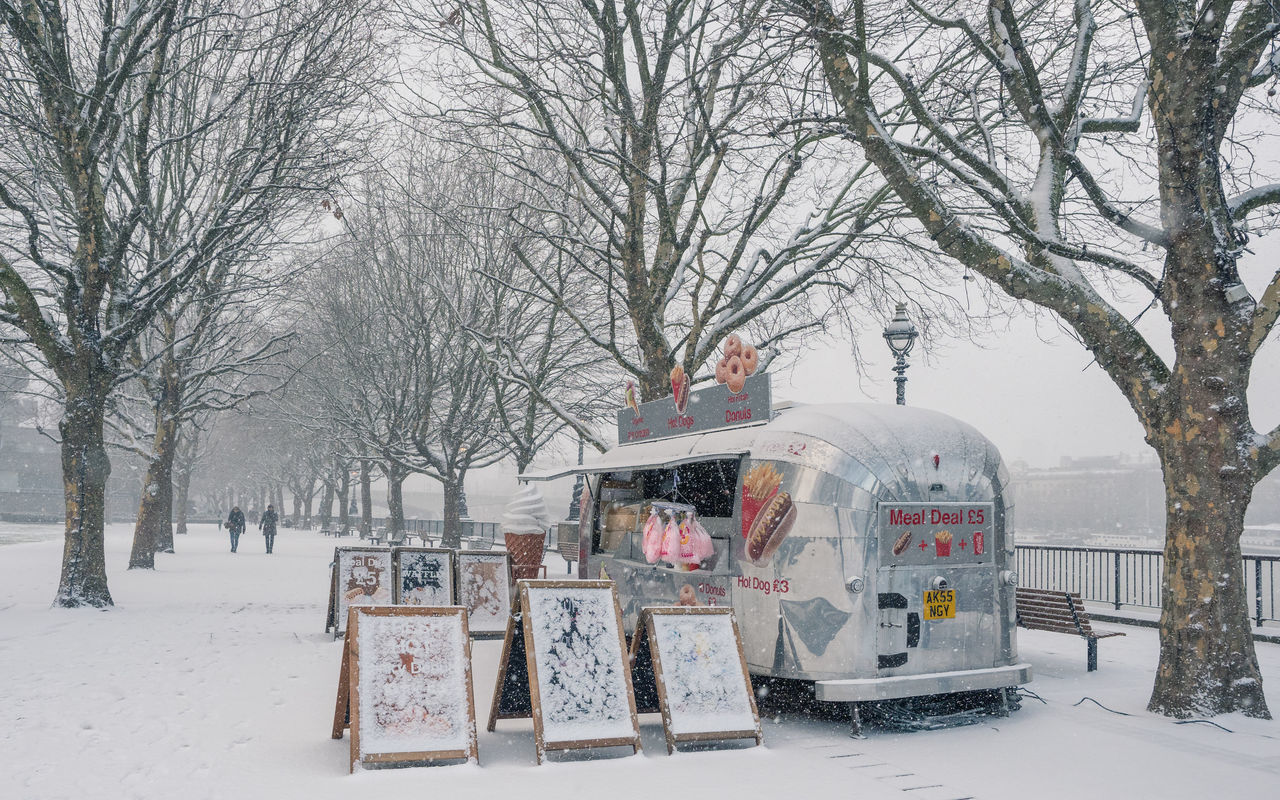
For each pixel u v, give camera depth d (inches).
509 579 510.3
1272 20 294.4
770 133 420.2
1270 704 320.5
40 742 254.8
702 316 581.3
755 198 563.8
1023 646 479.2
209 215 665.6
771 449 316.8
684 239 559.8
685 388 390.9
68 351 587.5
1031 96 327.9
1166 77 304.0
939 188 525.7
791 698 331.3
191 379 962.7
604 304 954.7
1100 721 299.0
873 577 289.1
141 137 589.0
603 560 426.9
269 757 243.1
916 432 307.9
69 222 720.3
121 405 1015.0
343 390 1373.0
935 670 296.2
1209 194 301.9
